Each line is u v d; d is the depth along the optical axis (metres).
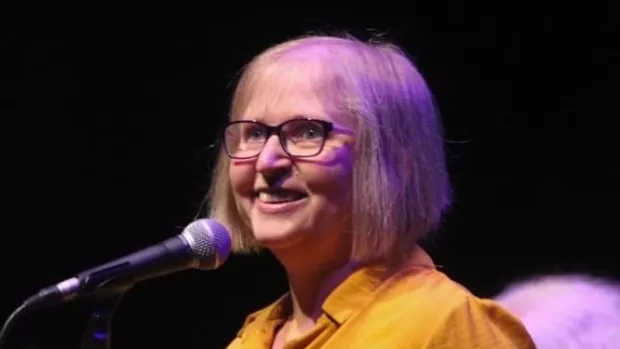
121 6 13.85
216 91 13.64
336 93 6.76
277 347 7.29
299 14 13.16
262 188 6.77
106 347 6.43
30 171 14.07
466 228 12.90
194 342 13.89
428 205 6.90
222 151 7.38
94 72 14.02
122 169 14.05
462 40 12.88
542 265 12.65
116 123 14.04
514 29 12.80
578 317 9.11
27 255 14.04
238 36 13.48
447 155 11.17
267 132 6.79
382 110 6.78
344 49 7.01
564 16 12.66
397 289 6.65
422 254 6.99
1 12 13.85
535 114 12.80
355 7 12.97
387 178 6.68
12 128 14.04
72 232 14.05
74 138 14.07
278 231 6.70
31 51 13.98
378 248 6.66
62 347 13.23
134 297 14.03
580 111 12.65
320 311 6.97
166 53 13.83
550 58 12.73
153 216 14.02
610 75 12.53
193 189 13.81
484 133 12.91
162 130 13.93
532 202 12.77
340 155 6.66
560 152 12.72
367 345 6.39
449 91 12.89
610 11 12.51
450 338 6.29
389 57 7.09
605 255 12.45
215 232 6.76
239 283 13.79
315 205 6.66
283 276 13.67
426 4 12.88
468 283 12.86
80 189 14.09
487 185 12.91
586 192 12.61
